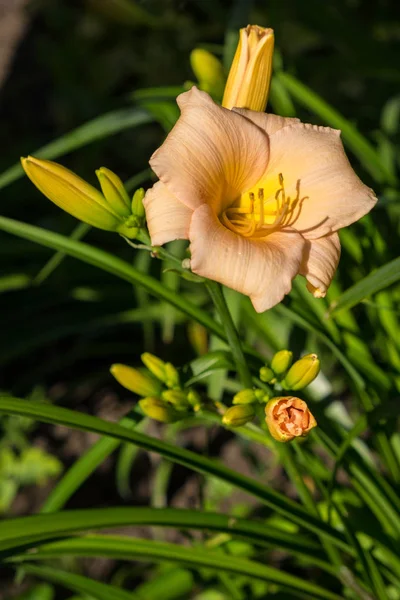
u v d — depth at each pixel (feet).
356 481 2.51
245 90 2.15
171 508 2.24
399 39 4.40
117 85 5.39
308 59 4.43
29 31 6.52
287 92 2.94
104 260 2.43
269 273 1.99
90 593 2.39
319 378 2.80
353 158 3.36
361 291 2.23
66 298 3.79
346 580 2.33
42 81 6.04
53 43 5.90
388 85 4.32
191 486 3.50
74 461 3.72
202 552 2.34
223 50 3.23
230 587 2.71
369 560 2.38
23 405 2.14
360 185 2.10
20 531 2.10
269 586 2.88
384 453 2.58
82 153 4.62
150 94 2.87
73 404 3.91
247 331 3.33
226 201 2.11
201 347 3.40
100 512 2.17
